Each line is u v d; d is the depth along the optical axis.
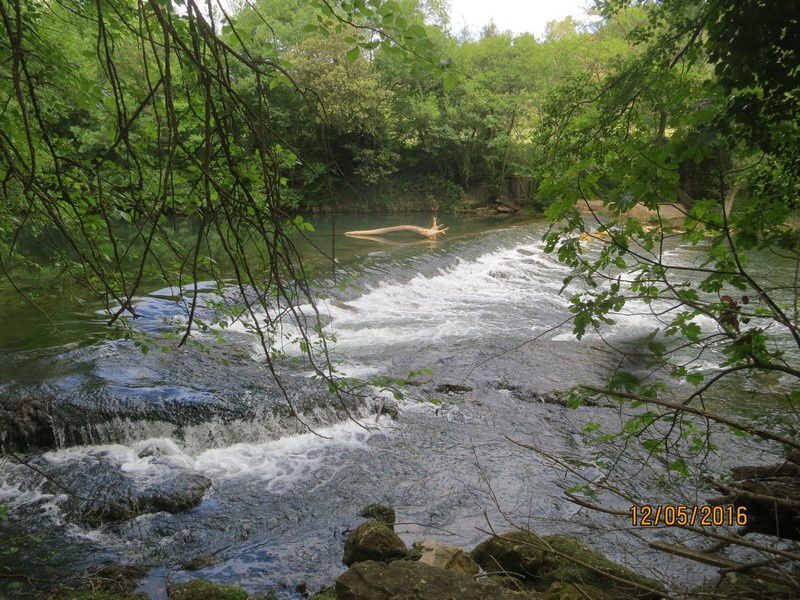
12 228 4.95
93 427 6.50
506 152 35.22
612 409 7.81
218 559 4.85
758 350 2.79
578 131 4.11
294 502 5.71
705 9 3.23
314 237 22.06
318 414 7.30
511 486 5.99
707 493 5.30
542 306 13.82
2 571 4.53
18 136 3.67
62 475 5.84
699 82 3.63
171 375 7.62
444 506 5.65
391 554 4.68
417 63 2.26
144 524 5.26
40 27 4.19
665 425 6.85
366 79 28.69
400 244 20.48
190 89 2.66
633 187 2.72
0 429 6.24
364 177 31.89
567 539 4.59
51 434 6.38
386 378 3.30
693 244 3.12
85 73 4.17
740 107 2.70
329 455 6.62
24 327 9.04
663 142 3.13
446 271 16.75
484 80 34.34
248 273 2.17
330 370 2.86
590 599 3.42
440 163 36.69
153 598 4.35
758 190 3.48
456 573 3.33
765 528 3.34
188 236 12.62
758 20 2.59
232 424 6.82
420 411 7.73
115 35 3.14
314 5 2.21
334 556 4.89
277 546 5.02
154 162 3.21
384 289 13.84
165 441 6.54
